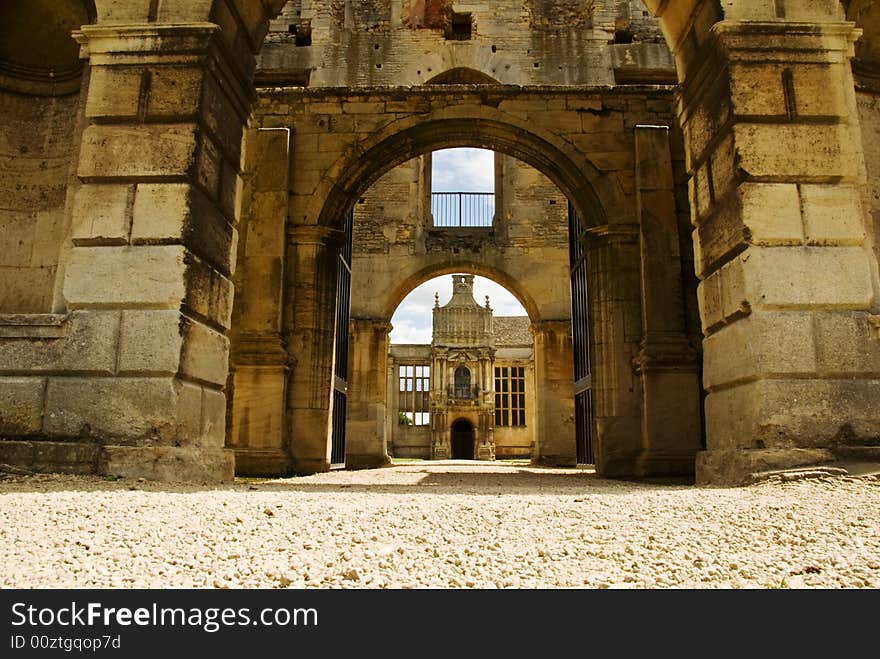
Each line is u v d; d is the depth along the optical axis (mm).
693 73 7691
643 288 11594
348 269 16219
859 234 6543
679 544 3648
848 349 6277
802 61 6902
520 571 3164
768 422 6117
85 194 6621
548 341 20391
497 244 21000
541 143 12555
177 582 2943
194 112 6770
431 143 13008
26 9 7801
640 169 12055
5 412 6199
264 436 11328
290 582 2971
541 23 19688
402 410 45344
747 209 6559
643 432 11148
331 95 12914
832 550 3496
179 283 6363
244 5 7684
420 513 4449
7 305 7418
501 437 42594
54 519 3971
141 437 6125
